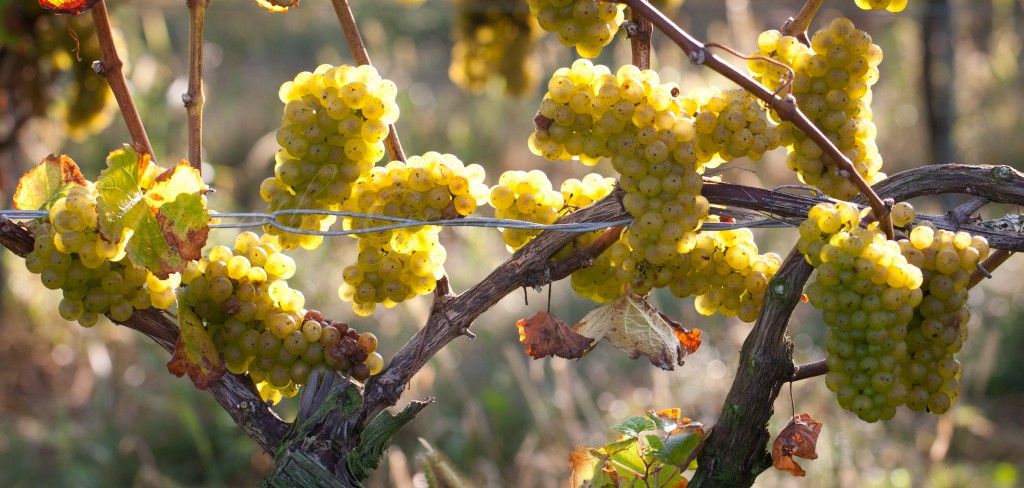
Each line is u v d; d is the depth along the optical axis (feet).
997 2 22.38
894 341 6.18
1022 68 30.91
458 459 16.26
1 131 14.28
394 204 6.40
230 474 17.13
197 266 6.36
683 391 16.84
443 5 38.06
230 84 33.60
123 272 6.32
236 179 25.99
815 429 6.48
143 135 6.62
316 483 6.33
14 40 11.08
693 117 6.35
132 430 17.43
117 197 6.20
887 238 6.30
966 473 16.34
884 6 6.43
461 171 6.44
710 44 6.24
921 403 6.34
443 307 6.52
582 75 6.31
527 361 19.53
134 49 21.07
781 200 6.45
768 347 6.36
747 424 6.43
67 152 23.84
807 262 6.29
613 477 6.64
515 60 15.31
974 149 28.78
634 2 6.23
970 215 6.47
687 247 6.38
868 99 6.50
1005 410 18.95
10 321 19.57
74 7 6.47
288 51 36.86
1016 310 20.85
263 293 6.40
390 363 6.49
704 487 6.52
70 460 16.24
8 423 17.52
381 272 6.45
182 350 6.35
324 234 6.34
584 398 15.29
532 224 6.43
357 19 37.50
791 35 6.60
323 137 6.37
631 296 6.51
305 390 6.41
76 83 11.48
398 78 30.96
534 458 14.65
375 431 6.35
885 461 15.74
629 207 6.33
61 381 19.01
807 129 6.23
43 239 6.24
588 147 6.35
